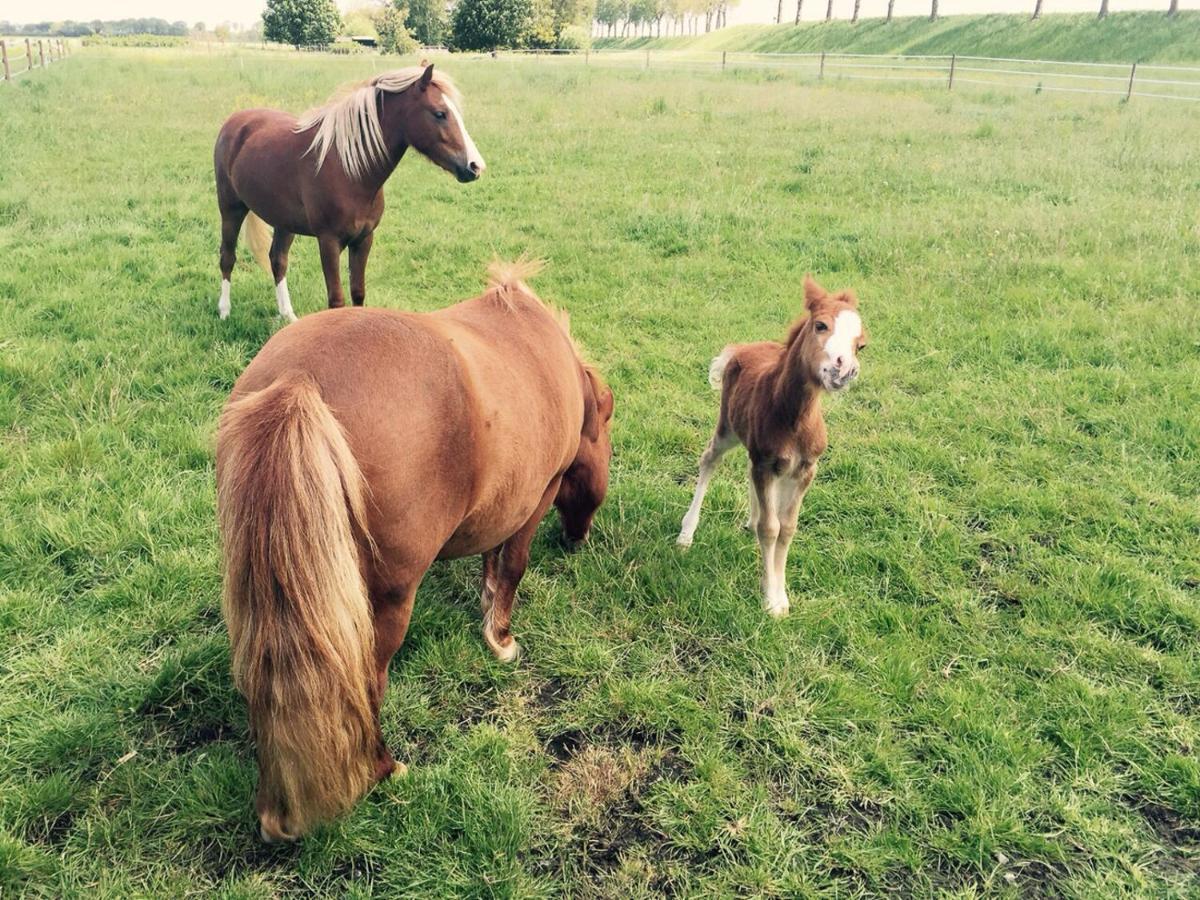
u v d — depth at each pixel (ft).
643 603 11.55
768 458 11.16
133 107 52.24
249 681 6.29
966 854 8.14
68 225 27.09
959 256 26.58
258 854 7.75
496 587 10.79
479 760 8.92
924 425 16.60
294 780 6.45
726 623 11.16
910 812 8.62
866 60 139.74
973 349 20.03
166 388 16.38
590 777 8.90
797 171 39.42
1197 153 41.34
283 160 18.60
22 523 11.89
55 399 15.48
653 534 13.14
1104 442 15.81
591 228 29.45
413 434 6.69
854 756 9.22
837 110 57.88
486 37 144.56
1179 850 8.31
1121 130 49.16
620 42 356.38
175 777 8.45
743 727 9.61
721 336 20.84
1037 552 12.85
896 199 34.06
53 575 11.09
